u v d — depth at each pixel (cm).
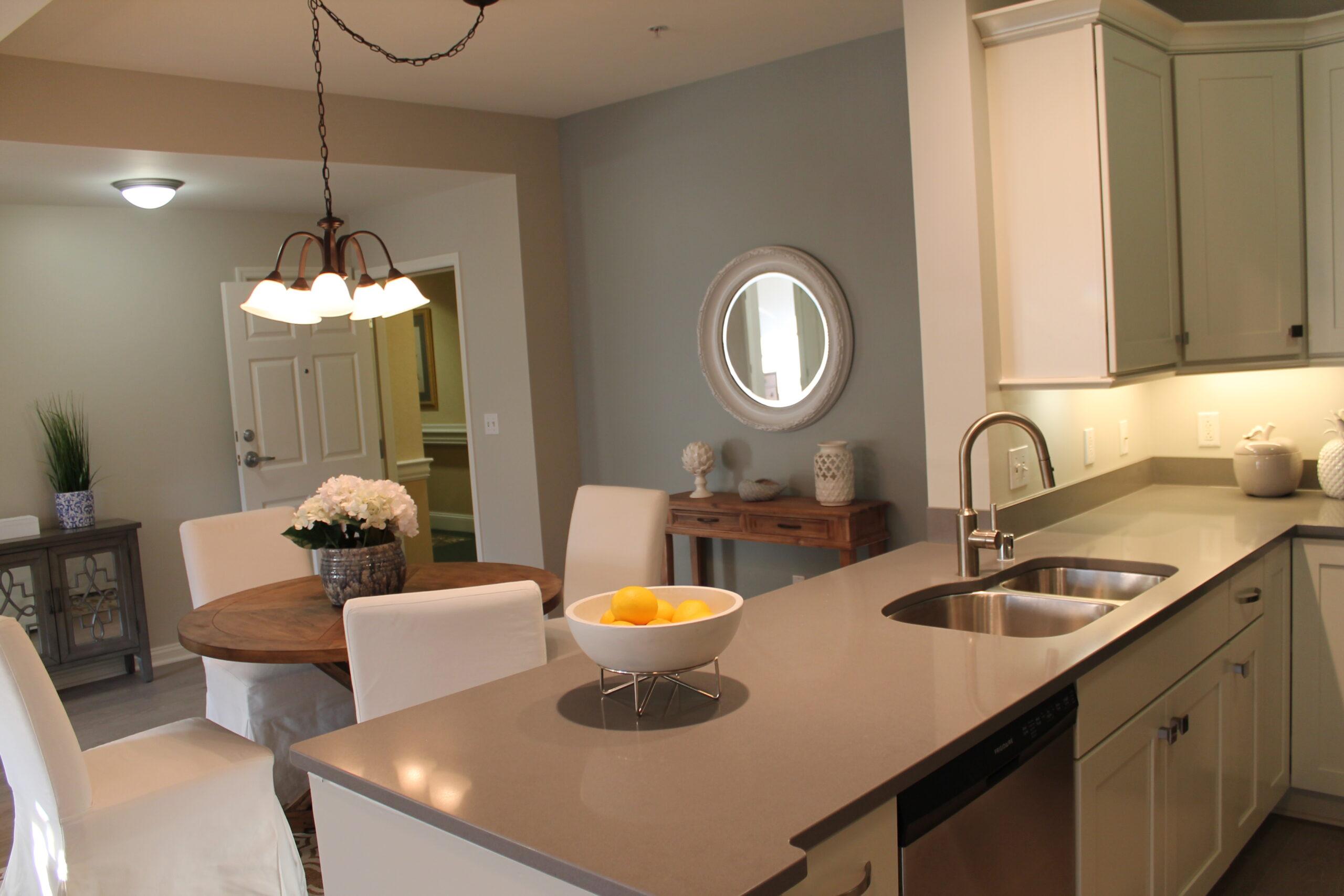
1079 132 249
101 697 448
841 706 150
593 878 103
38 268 465
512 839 112
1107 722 178
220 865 241
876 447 400
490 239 500
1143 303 265
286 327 533
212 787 240
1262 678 257
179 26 321
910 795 131
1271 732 264
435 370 826
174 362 509
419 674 217
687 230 454
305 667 324
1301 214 285
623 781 127
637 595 153
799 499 420
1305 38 280
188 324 513
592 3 327
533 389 493
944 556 260
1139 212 262
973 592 233
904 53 374
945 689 155
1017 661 167
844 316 401
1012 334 266
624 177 476
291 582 322
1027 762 154
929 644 181
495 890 118
